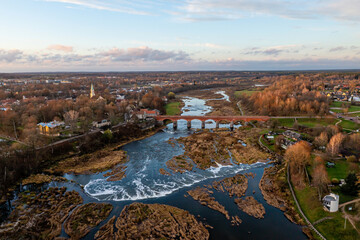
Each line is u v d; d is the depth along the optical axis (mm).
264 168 145250
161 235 87438
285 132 195750
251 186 123188
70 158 159375
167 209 102938
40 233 88312
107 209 103250
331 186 107938
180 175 136875
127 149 181625
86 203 108312
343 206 94812
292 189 116688
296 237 87062
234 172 140375
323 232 87000
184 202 108938
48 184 126062
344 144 150875
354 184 99750
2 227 91188
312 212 97250
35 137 159000
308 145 152125
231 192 116500
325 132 163875
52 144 162125
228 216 98125
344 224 86312
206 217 98125
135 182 128500
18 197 112750
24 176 133375
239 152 171125
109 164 150875
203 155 165625
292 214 99625
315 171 113688
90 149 172375
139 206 105188
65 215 99312
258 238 86500
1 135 180125
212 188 121250
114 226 92562
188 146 186750
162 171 141125
